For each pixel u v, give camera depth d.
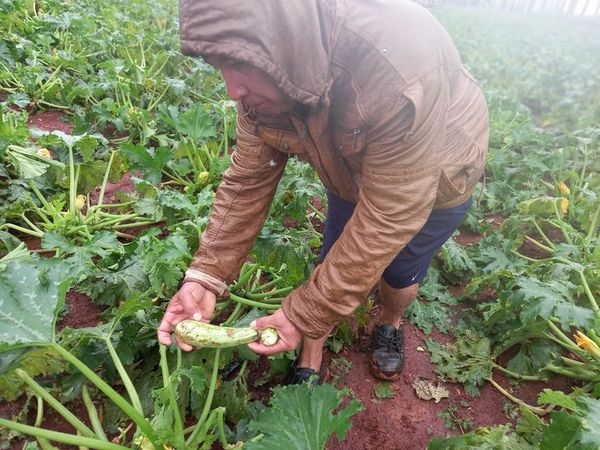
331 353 2.31
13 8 5.13
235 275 1.84
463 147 1.62
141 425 1.43
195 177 3.21
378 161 1.30
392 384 2.22
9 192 2.62
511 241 3.01
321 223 3.23
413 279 2.01
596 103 7.39
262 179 1.72
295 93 1.13
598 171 4.25
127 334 1.78
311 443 1.41
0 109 2.53
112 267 2.08
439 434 2.04
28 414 1.77
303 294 1.50
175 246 1.87
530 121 5.77
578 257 2.68
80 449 1.60
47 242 2.07
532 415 1.87
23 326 1.41
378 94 1.20
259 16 1.02
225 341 1.53
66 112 4.03
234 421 1.84
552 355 2.34
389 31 1.19
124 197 2.91
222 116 3.70
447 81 1.31
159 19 6.92
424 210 1.34
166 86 4.36
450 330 2.56
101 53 4.90
